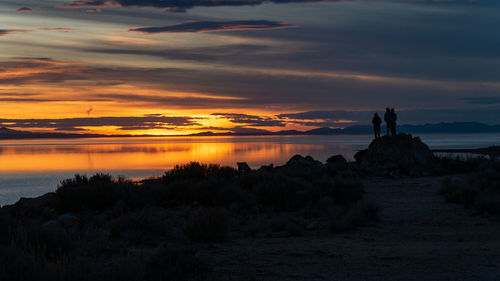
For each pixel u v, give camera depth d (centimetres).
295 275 923
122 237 1259
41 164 9388
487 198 1878
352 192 2098
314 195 2009
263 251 1160
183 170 2644
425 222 1636
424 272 952
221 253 1127
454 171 3703
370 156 4053
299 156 3812
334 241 1321
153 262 860
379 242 1305
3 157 13088
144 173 6253
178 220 1681
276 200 1998
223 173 2714
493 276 915
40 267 698
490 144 17888
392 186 2806
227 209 1919
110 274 730
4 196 4331
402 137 4122
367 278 906
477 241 1309
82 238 1142
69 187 2067
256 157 9431
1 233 926
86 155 13475
